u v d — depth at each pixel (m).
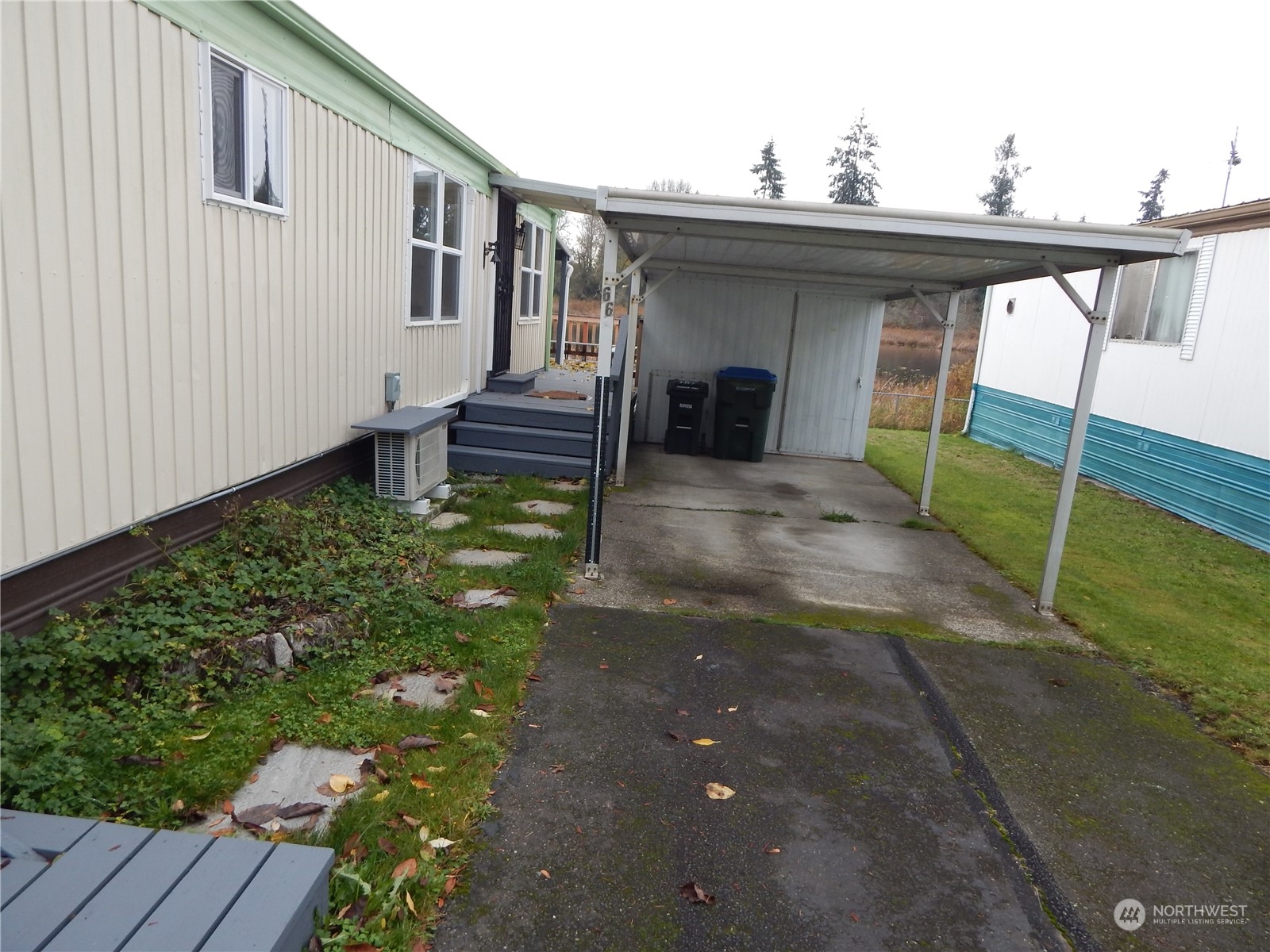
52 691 3.20
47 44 3.24
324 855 2.36
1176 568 7.52
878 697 4.35
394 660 4.10
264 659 3.79
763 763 3.63
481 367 9.93
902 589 6.20
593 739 3.69
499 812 3.11
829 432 12.27
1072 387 12.62
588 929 2.59
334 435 6.17
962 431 16.69
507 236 10.60
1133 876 3.09
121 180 3.70
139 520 3.98
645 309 12.05
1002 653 5.09
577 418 8.91
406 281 7.35
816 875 2.94
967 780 3.64
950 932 2.72
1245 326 9.03
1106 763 3.89
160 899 2.12
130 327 3.83
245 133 4.70
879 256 6.97
